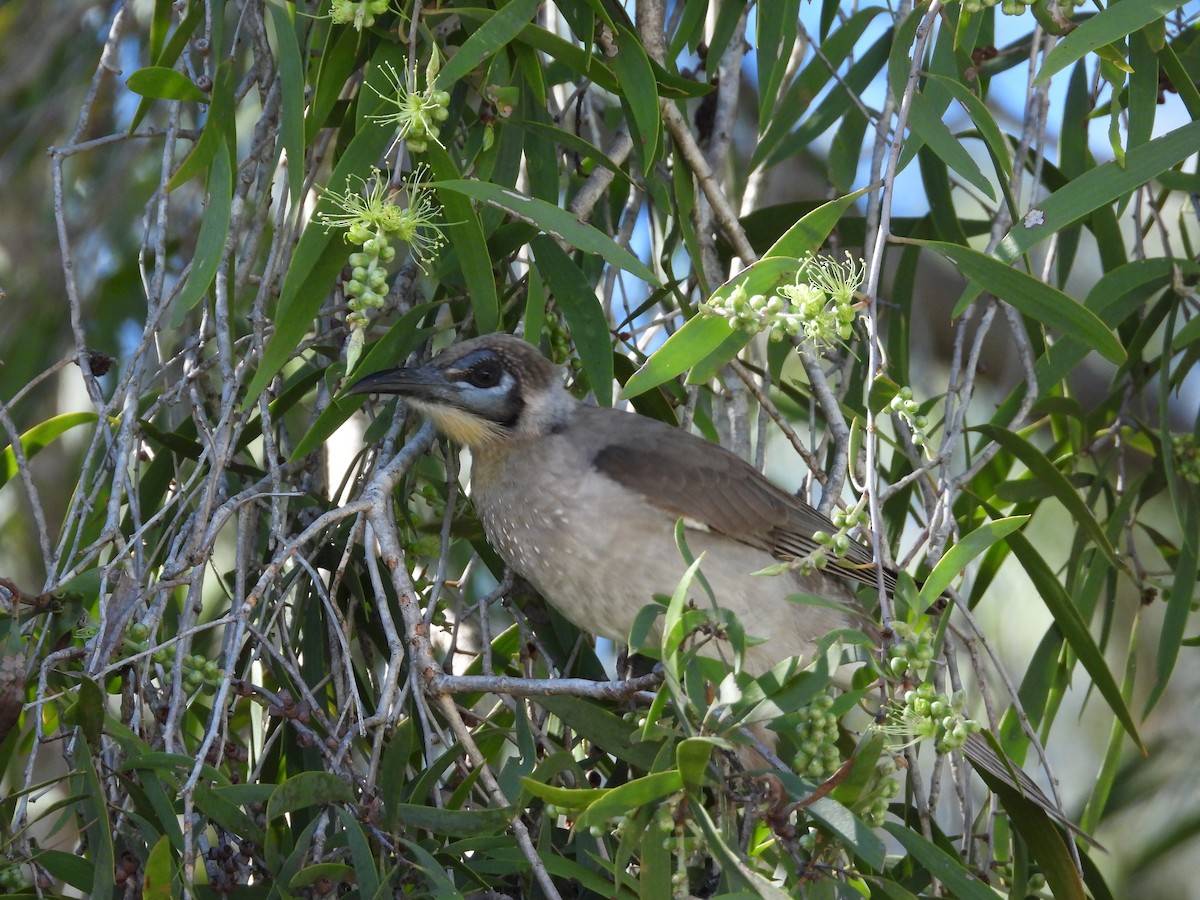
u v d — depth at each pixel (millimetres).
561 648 8078
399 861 5684
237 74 8641
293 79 6180
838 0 8125
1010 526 5309
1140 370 8539
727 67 8688
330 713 7113
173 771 5867
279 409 7758
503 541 7789
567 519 7523
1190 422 11406
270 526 7281
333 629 7039
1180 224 8398
